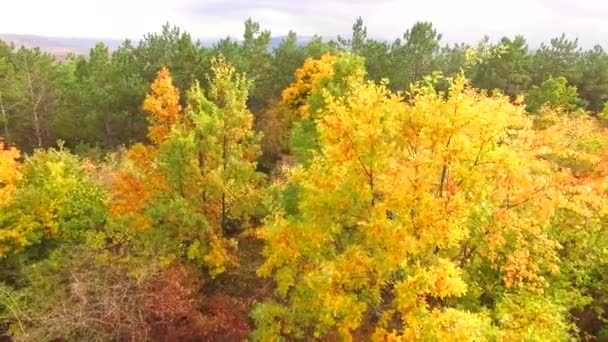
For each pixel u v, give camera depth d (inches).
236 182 595.8
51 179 655.8
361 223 341.1
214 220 591.8
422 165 342.3
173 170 552.7
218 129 564.1
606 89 1619.1
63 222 639.8
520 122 366.3
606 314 499.2
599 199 424.5
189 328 452.8
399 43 1599.4
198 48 1478.8
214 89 602.2
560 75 1631.4
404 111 350.0
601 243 469.7
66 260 522.3
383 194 374.0
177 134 557.3
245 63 1473.9
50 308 453.1
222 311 508.1
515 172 353.1
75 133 1569.9
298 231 394.0
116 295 434.3
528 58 1621.6
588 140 660.1
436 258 357.7
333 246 417.1
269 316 414.9
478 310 399.5
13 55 1927.9
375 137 339.0
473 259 427.2
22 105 1622.8
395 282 372.2
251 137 623.2
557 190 391.9
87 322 418.0
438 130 336.2
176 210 543.5
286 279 408.2
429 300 396.8
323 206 371.9
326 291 351.9
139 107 1448.1
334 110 354.3
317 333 401.4
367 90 359.9
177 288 468.8
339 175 373.1
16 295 492.7
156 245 548.1
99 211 664.4
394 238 329.7
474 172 347.6
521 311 373.7
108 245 585.6
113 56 1745.8
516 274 399.5
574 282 462.0
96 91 1427.2
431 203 332.2
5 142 1545.3
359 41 1664.6
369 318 459.2
